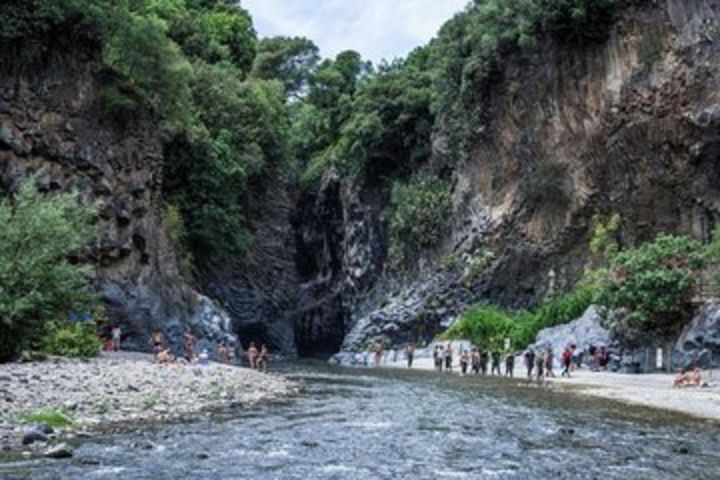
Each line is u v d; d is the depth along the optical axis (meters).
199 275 66.12
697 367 39.50
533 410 24.81
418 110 79.81
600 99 60.47
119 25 48.94
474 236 68.88
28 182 30.61
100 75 48.53
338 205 93.19
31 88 44.41
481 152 70.06
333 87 103.44
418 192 75.38
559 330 51.84
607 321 46.19
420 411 24.05
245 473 13.26
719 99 53.56
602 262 58.94
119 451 14.74
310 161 99.56
